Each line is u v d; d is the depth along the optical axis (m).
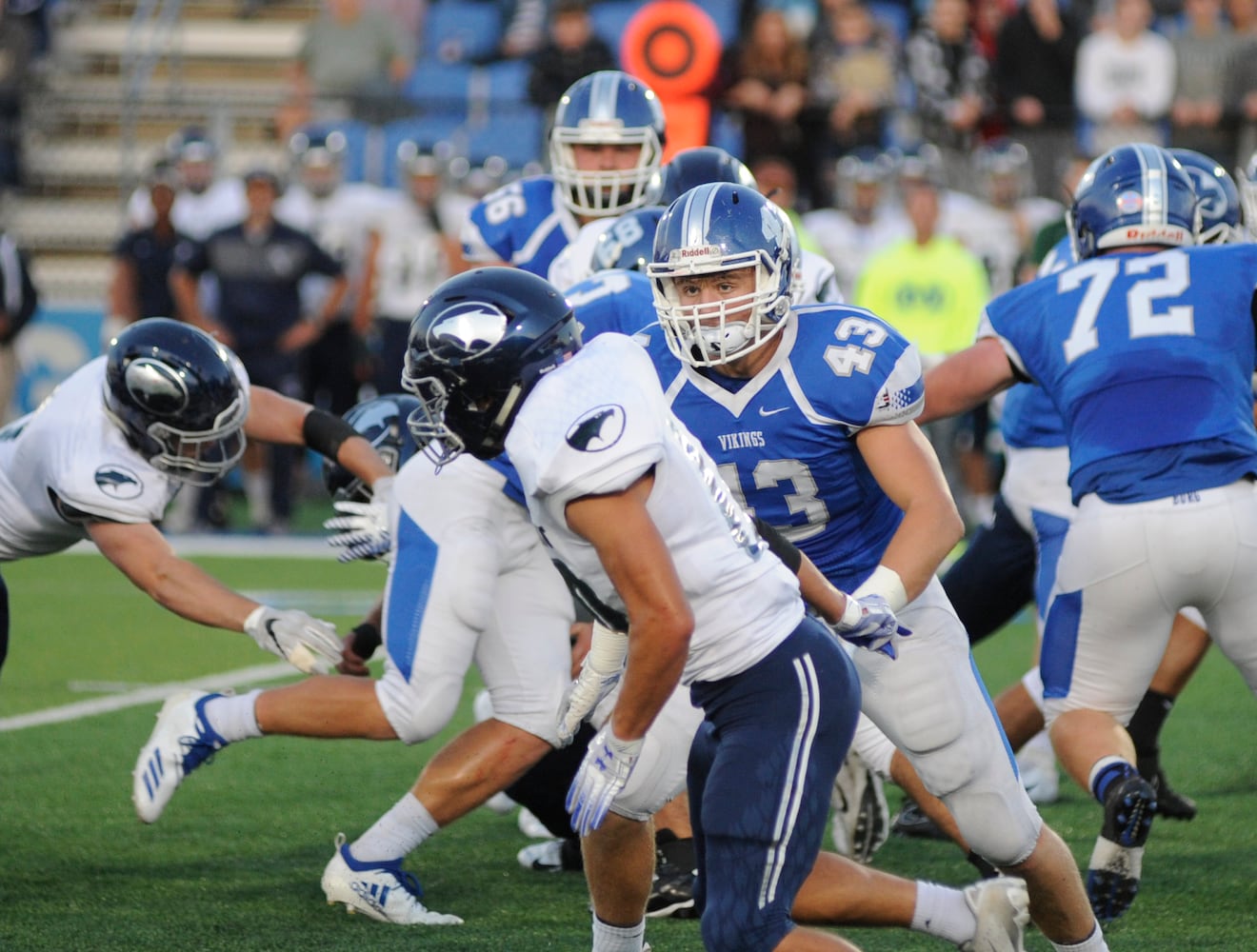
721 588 9.65
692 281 10.56
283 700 13.25
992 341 13.30
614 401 9.23
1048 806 16.66
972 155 39.84
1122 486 12.49
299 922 12.87
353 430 14.51
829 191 39.22
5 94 45.88
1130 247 13.34
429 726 13.12
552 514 9.39
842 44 40.06
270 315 34.75
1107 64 39.38
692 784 10.25
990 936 10.92
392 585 13.23
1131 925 12.71
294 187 40.03
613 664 10.30
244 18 51.91
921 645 10.97
